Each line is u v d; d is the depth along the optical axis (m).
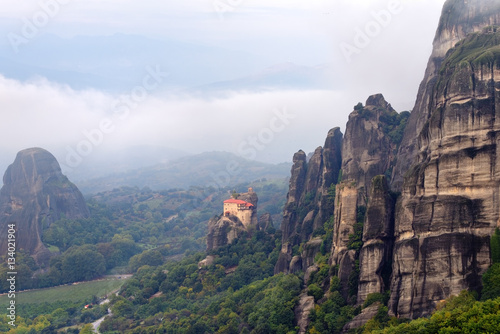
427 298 157.38
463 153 158.50
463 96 161.25
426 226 160.38
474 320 135.00
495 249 153.25
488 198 155.62
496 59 160.88
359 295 176.25
